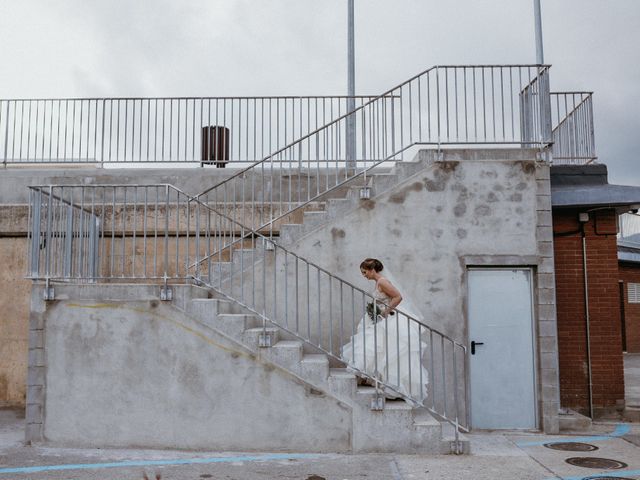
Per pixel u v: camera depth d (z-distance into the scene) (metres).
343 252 7.36
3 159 9.95
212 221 8.43
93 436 6.30
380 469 5.48
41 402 6.36
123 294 6.40
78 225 7.80
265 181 8.96
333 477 5.24
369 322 6.58
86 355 6.37
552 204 7.79
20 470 5.44
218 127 10.41
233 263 7.38
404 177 7.43
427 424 6.05
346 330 7.25
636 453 6.12
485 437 6.84
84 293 6.43
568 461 5.79
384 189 7.41
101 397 6.33
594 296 7.91
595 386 7.80
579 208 7.96
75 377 6.36
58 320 6.42
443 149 7.46
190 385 6.28
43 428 6.33
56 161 9.88
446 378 7.21
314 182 8.91
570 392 7.84
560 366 7.88
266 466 5.61
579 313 7.92
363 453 6.05
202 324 6.32
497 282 7.42
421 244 7.34
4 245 8.66
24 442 6.34
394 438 6.06
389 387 6.22
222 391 6.25
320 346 6.64
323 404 6.15
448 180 7.40
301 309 7.33
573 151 8.89
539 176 7.39
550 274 7.25
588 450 6.25
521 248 7.30
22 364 8.50
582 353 7.88
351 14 12.49
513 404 7.26
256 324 7.31
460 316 7.25
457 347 7.21
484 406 7.25
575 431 7.18
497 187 7.38
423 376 6.55
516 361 7.30
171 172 9.21
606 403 7.78
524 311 7.37
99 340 6.38
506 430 7.18
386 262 7.32
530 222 7.33
